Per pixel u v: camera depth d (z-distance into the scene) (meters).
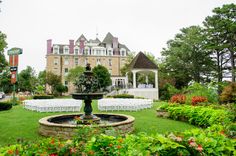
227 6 34.41
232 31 33.62
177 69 42.28
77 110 17.48
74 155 3.68
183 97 15.70
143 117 13.92
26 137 8.91
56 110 17.11
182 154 3.48
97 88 10.86
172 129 10.19
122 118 11.23
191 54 40.81
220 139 3.97
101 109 17.44
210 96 15.97
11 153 3.69
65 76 51.81
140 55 33.75
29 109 18.58
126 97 28.58
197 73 41.44
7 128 10.61
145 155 3.38
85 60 55.47
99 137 4.01
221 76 39.72
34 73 69.31
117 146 3.71
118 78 51.22
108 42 60.28
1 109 18.14
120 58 57.81
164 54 46.06
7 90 60.28
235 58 38.72
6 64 30.42
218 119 8.77
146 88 32.38
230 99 15.15
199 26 42.81
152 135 4.04
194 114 11.11
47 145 3.84
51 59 53.41
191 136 4.01
